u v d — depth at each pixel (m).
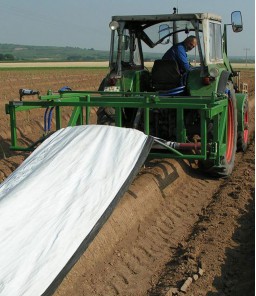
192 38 7.02
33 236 3.75
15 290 3.24
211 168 6.87
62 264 3.53
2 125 10.93
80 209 4.12
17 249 3.59
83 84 23.12
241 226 5.49
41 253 3.59
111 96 6.81
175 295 4.10
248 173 7.49
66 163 4.80
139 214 5.56
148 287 4.31
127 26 7.46
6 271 3.38
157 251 5.00
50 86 21.44
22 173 4.75
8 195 4.20
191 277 4.34
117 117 6.16
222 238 5.15
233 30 7.79
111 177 4.62
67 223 3.93
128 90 7.21
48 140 5.52
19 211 4.01
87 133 5.43
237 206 6.05
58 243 3.71
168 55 7.08
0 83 21.38
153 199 6.02
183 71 7.04
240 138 8.44
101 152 5.02
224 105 6.46
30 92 6.82
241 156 8.70
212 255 4.77
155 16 6.92
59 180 4.51
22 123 11.44
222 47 7.66
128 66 7.63
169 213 5.93
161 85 7.10
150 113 7.13
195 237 5.21
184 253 4.83
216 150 6.29
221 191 6.67
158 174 6.57
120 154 4.98
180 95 6.94
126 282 4.38
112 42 7.25
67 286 4.11
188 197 6.53
